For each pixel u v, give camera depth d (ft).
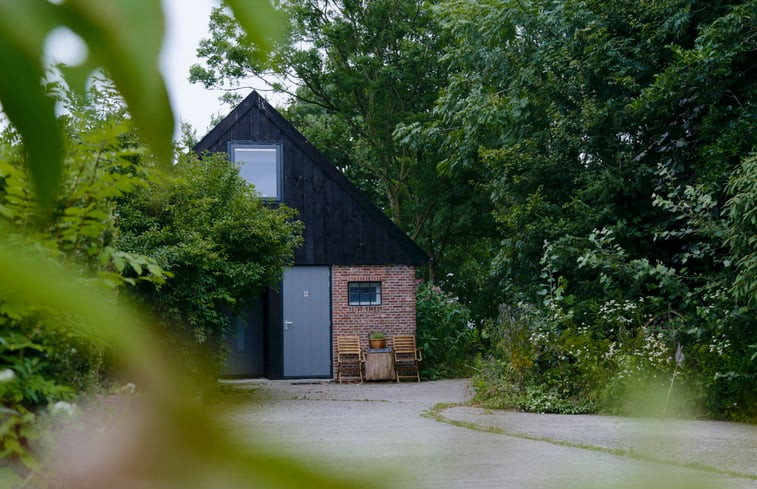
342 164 91.91
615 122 45.55
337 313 61.72
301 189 61.72
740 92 43.04
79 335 1.69
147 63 0.70
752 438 26.04
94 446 0.87
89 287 0.85
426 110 81.97
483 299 85.66
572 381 36.73
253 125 61.11
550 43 50.78
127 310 0.83
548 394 36.58
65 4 0.68
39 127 0.69
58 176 0.71
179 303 38.99
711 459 6.44
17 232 0.82
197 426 0.75
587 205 45.42
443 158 81.76
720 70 39.73
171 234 39.55
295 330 61.05
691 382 32.19
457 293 95.66
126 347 0.82
